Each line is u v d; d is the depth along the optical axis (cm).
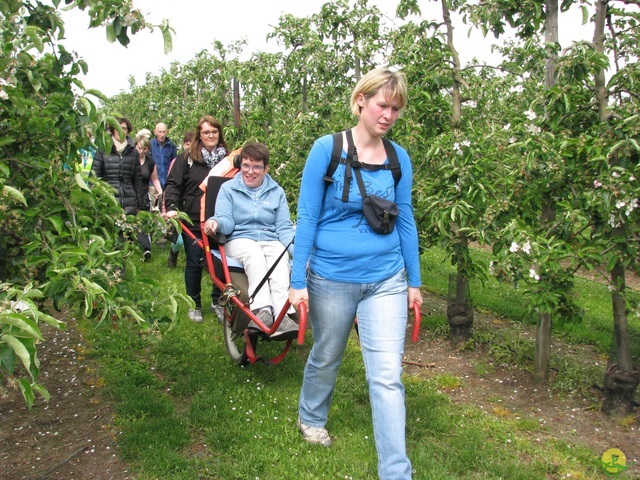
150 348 463
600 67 372
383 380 275
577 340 540
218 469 308
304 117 633
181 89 1145
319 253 291
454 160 435
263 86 787
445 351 498
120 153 659
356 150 283
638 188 321
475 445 336
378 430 273
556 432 362
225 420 358
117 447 329
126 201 662
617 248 360
